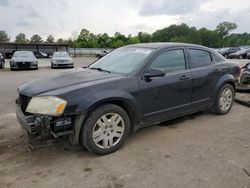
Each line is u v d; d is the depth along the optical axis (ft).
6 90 27.76
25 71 53.62
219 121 16.35
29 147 12.25
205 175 9.92
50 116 10.39
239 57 97.35
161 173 10.08
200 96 15.65
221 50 115.24
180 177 9.78
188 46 15.44
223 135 14.02
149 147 12.48
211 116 17.38
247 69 24.93
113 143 11.88
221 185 9.27
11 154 11.79
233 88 18.15
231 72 17.62
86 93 10.94
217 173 10.06
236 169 10.35
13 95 24.82
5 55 144.87
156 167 10.54
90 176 9.94
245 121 16.38
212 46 311.68
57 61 61.62
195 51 15.78
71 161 11.13
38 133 10.66
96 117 11.16
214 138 13.60
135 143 12.95
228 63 17.75
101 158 11.40
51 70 56.65
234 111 18.65
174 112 14.32
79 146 12.55
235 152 11.91
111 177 9.85
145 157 11.43
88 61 103.60
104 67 14.51
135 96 12.26
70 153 11.87
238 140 13.33
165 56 13.93
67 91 10.71
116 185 9.34
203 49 16.38
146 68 12.90
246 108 19.48
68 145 12.65
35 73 48.75
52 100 10.42
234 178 9.70
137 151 12.04
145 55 13.51
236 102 21.33
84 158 11.40
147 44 15.23
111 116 11.70
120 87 11.81
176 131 14.61
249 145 12.71
